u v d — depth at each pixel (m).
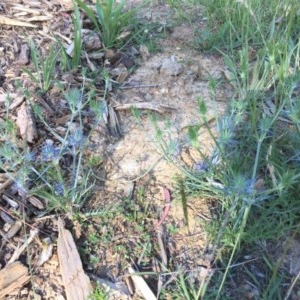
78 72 0.76
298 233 0.60
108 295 0.55
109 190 0.63
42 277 0.56
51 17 0.85
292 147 0.65
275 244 0.59
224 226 0.56
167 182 0.64
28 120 0.68
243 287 0.56
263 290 0.56
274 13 0.85
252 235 0.58
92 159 0.65
